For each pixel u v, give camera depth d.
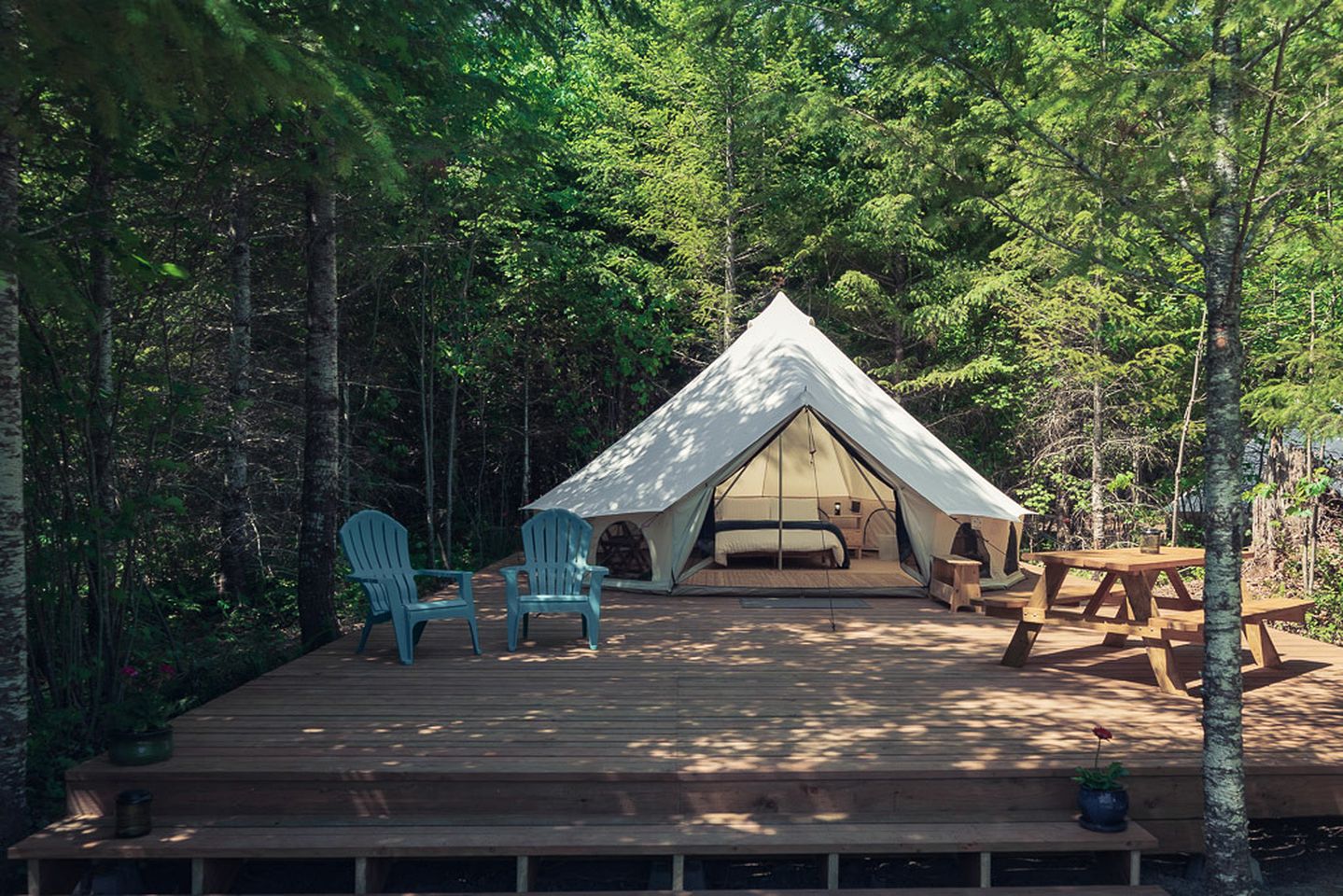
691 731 4.45
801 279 15.41
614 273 13.53
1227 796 3.54
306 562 6.95
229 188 6.17
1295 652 6.33
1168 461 13.04
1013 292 12.34
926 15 3.59
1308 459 9.70
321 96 3.28
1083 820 3.80
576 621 7.27
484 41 7.68
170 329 8.38
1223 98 3.40
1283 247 7.83
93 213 4.53
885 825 3.81
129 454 6.53
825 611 7.64
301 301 11.06
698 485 8.25
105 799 3.91
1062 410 12.99
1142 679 5.48
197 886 3.62
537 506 9.55
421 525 14.15
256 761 4.00
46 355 4.92
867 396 9.61
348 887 3.91
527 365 13.39
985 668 5.73
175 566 9.86
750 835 3.69
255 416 10.59
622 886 3.96
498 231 11.94
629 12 5.89
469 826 3.80
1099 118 3.50
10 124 3.33
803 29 3.92
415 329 12.44
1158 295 12.33
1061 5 3.45
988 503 8.57
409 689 5.22
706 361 14.54
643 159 13.98
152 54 2.93
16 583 3.89
